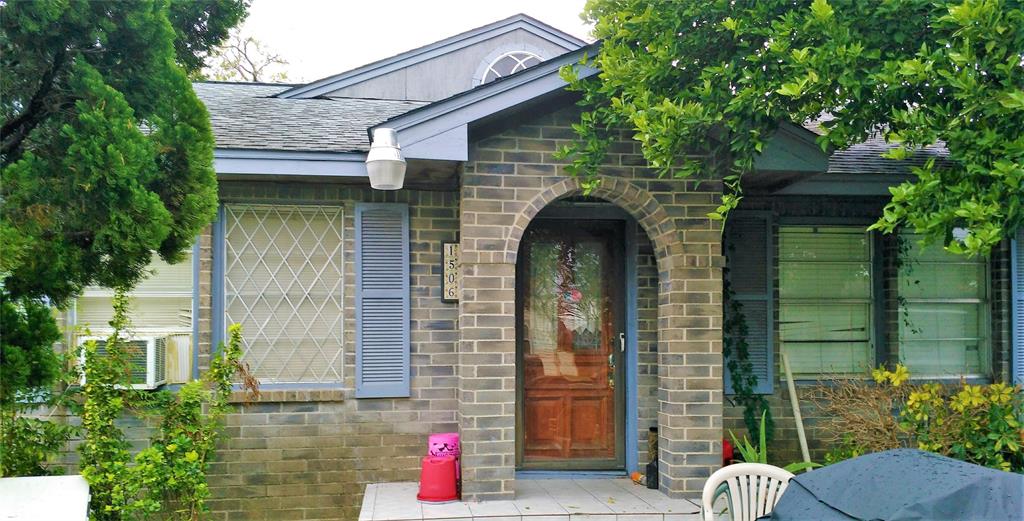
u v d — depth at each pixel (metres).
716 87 5.27
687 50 5.38
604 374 7.17
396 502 5.93
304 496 6.54
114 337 5.63
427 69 9.58
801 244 7.60
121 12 3.96
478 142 5.99
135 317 6.59
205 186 4.31
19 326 4.13
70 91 3.97
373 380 6.63
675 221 6.19
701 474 6.11
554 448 7.09
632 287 7.04
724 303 7.24
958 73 4.27
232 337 5.89
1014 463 6.08
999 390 6.13
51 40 3.88
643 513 5.73
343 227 6.71
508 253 5.98
